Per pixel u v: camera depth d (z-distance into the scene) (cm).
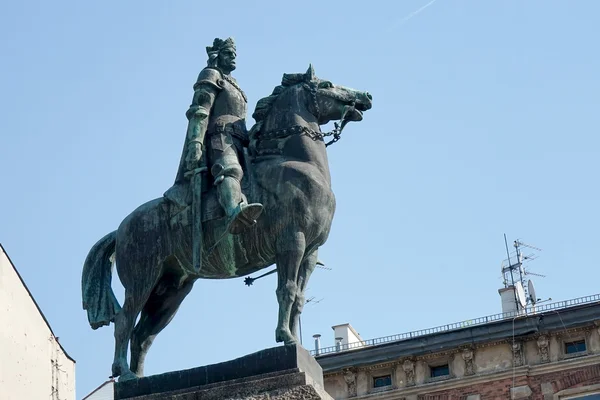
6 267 3566
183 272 1928
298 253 1828
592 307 4097
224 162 1869
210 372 1797
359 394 4225
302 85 1941
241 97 1953
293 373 1755
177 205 1897
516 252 4588
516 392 4084
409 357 4212
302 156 1889
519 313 4316
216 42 1967
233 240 1858
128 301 1906
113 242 1983
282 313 1806
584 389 4044
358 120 1956
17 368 3572
